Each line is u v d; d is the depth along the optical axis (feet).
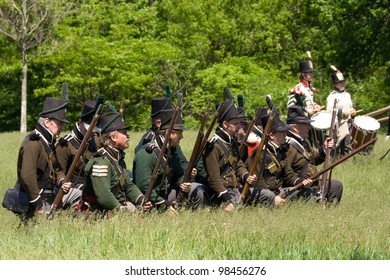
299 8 352.90
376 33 294.25
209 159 90.63
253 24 348.79
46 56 320.91
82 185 84.33
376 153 160.25
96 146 85.40
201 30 344.69
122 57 317.63
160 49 324.39
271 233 75.10
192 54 340.39
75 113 338.34
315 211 88.84
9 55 343.26
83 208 81.41
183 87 336.90
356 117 153.89
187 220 79.30
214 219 81.10
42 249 69.31
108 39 332.80
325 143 102.58
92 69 323.57
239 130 98.78
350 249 69.87
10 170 148.25
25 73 314.96
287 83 323.16
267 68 343.87
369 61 299.17
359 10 290.97
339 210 91.25
